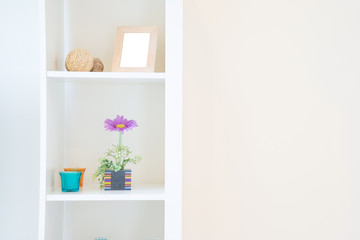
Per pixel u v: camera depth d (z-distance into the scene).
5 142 1.80
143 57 1.58
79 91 1.77
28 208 1.81
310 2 1.98
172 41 1.50
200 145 1.90
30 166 1.81
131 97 1.79
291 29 1.97
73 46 1.78
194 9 1.91
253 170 1.93
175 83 1.50
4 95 1.80
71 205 1.75
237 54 1.93
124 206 1.77
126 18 1.80
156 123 1.80
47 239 1.48
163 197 1.48
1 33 1.81
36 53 1.82
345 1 2.00
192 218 1.90
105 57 1.79
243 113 1.93
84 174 1.77
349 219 1.99
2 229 1.80
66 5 1.78
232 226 1.91
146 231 1.78
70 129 1.76
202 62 1.91
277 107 1.95
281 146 1.95
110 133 1.78
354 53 2.01
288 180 1.96
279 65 1.96
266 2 1.95
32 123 1.81
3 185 1.80
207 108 1.91
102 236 1.64
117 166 1.56
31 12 1.82
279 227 1.95
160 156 1.80
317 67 1.98
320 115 1.98
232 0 1.93
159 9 1.81
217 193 1.91
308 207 1.97
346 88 2.00
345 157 2.00
